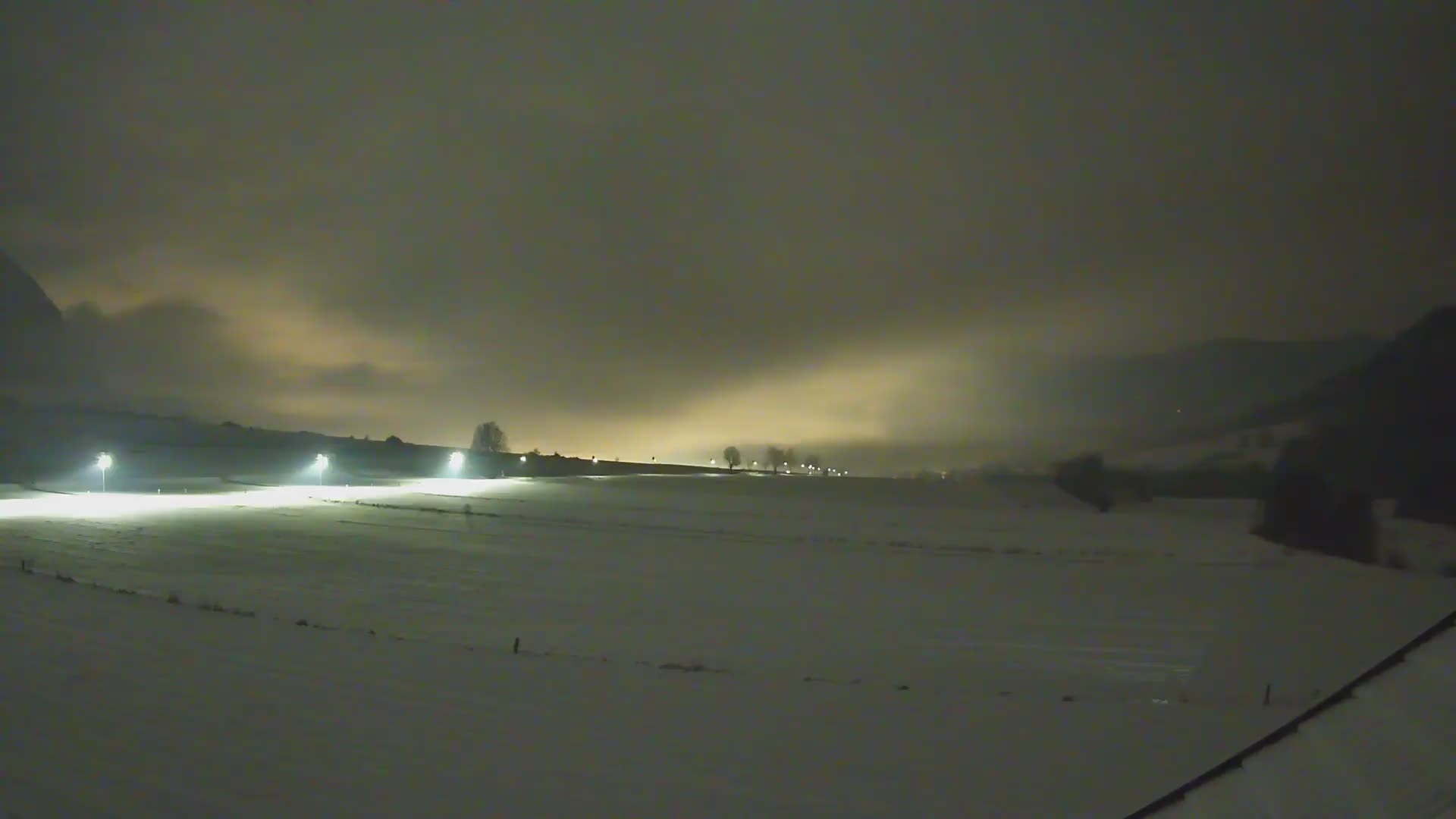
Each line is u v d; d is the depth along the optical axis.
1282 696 9.95
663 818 5.70
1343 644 13.34
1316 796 3.01
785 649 12.78
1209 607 16.78
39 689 7.95
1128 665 12.00
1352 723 3.24
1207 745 7.21
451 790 6.03
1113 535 30.23
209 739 6.85
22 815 5.47
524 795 5.98
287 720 7.34
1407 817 2.56
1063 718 7.93
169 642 9.75
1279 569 21.62
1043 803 6.02
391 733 7.14
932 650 12.94
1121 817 5.78
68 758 6.38
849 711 8.05
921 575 20.91
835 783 6.32
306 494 41.09
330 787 6.01
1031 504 43.28
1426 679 3.07
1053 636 14.01
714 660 11.84
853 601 17.33
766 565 22.36
